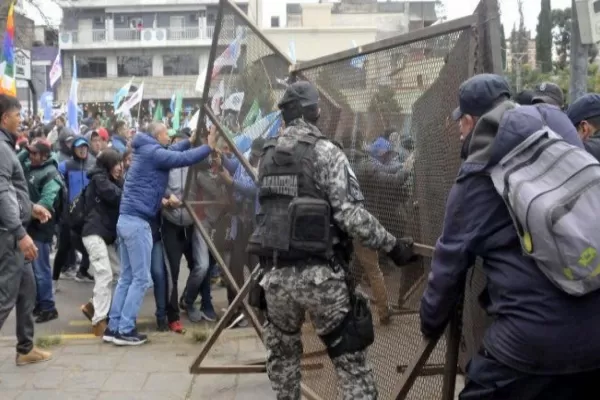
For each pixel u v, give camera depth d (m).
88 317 6.49
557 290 2.31
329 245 3.19
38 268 6.86
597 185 2.24
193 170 5.55
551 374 2.34
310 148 3.25
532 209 2.24
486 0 2.80
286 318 3.43
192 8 55.44
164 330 6.40
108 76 56.00
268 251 3.31
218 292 8.41
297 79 4.56
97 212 6.30
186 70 56.22
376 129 3.71
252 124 4.85
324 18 49.28
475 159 2.50
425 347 3.06
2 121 4.66
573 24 5.21
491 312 2.53
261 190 3.37
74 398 4.64
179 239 6.50
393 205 3.56
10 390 4.78
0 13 25.42
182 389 4.81
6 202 4.54
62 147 9.47
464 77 2.94
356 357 3.31
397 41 3.41
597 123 3.76
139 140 5.86
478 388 2.52
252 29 4.84
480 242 2.51
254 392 4.75
